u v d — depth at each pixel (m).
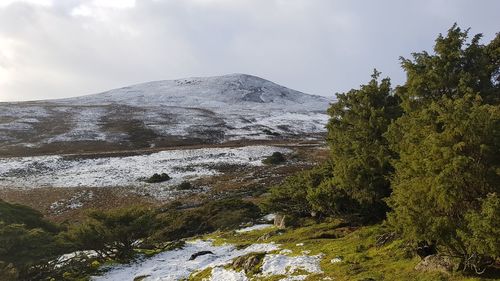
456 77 16.56
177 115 108.75
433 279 11.93
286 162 60.22
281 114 123.50
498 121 11.21
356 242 17.81
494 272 11.50
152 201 43.25
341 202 21.09
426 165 11.60
